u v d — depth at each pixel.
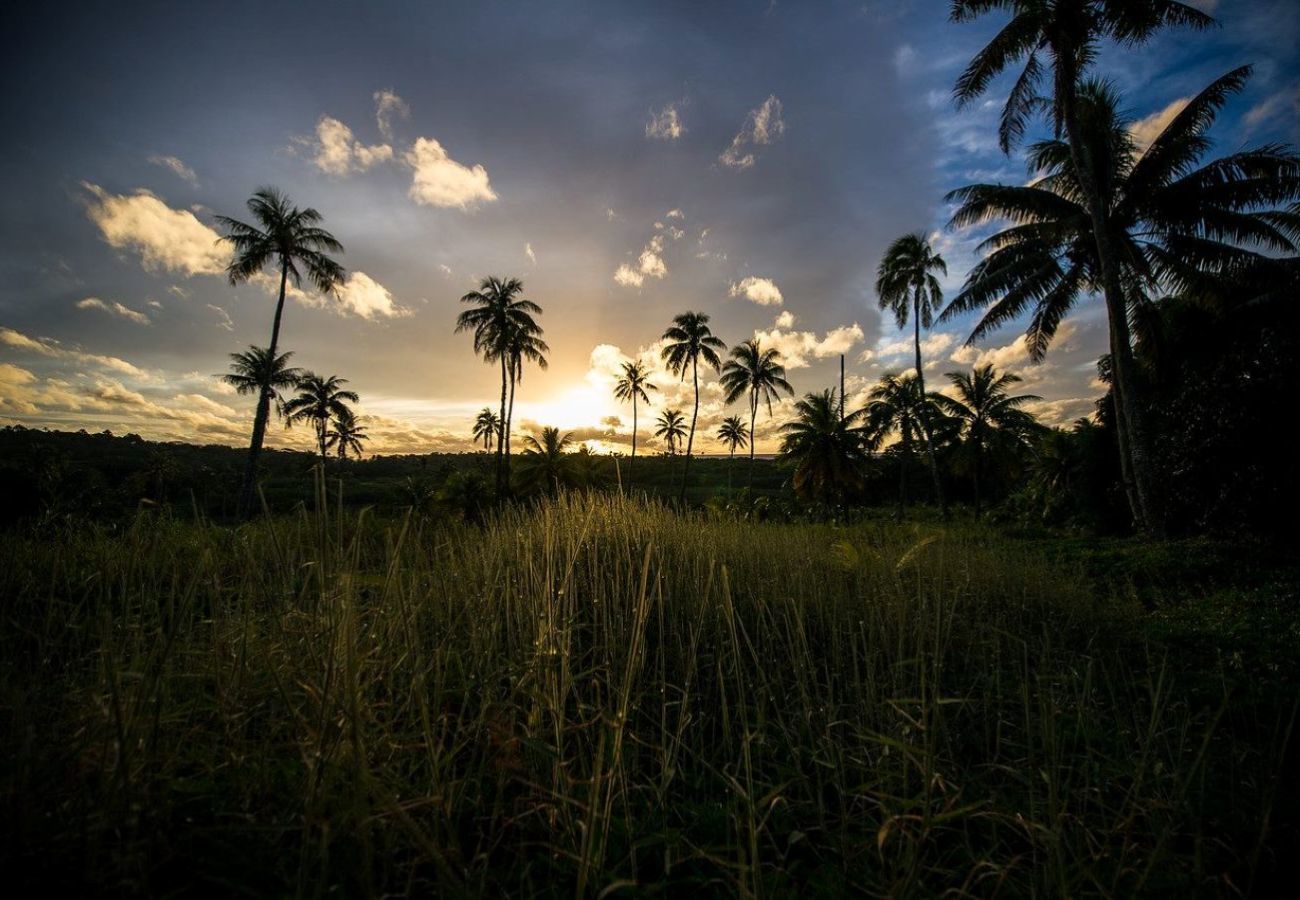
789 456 27.84
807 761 2.57
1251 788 2.48
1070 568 8.92
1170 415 13.30
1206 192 11.93
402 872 1.44
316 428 38.25
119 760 1.23
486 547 4.28
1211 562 8.68
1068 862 1.90
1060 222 13.44
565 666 2.15
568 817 1.73
